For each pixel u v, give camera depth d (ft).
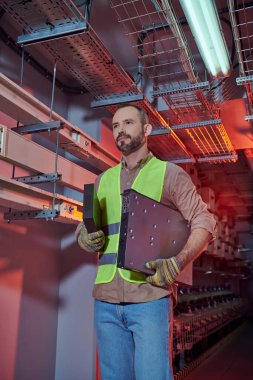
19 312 8.79
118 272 3.98
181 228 4.19
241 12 8.63
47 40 6.66
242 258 30.17
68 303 10.36
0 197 5.93
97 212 4.11
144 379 3.64
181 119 10.52
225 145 11.86
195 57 10.09
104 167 10.21
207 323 16.52
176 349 11.89
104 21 8.96
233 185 21.47
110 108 9.27
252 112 9.68
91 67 7.76
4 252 8.39
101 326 4.07
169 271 3.65
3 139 6.23
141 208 3.86
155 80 9.80
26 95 6.59
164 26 8.27
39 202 7.04
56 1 5.81
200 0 5.97
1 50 8.59
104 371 4.00
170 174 4.25
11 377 8.38
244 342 20.89
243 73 7.59
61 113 11.10
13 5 6.00
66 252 10.65
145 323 3.75
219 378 12.72
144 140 4.43
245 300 31.96
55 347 10.16
